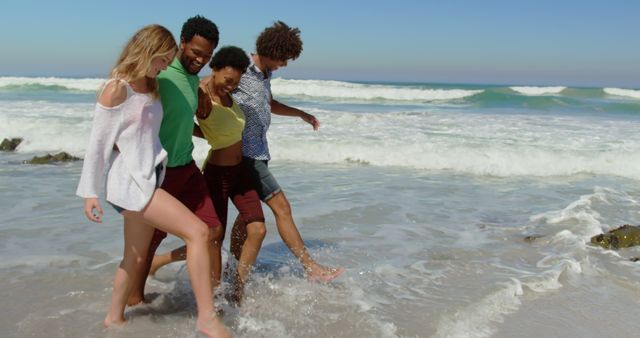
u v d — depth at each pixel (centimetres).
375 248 511
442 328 346
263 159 393
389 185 814
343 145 1057
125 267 329
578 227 595
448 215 643
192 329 337
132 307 369
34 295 381
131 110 292
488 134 1239
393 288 413
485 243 536
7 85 2656
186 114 321
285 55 375
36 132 1199
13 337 319
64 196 688
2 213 600
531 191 799
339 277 431
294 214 625
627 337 351
